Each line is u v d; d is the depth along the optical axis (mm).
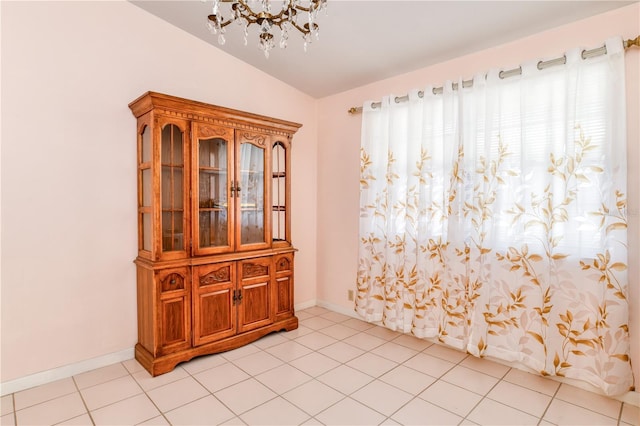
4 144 2086
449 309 2686
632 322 2041
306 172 3826
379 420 1889
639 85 1987
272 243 3082
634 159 2016
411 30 2480
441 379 2328
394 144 3049
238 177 2807
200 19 2666
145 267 2402
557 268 2217
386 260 3100
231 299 2760
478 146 2537
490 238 2479
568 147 2148
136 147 2592
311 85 3584
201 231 2631
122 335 2562
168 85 2758
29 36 2154
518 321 2391
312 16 1609
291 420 1884
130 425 1825
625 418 1912
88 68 2377
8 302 2117
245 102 3260
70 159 2320
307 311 3771
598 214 2066
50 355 2264
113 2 2475
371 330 3221
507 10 2158
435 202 2809
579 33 2191
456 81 2758
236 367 2480
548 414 1946
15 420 1858
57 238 2279
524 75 2324
